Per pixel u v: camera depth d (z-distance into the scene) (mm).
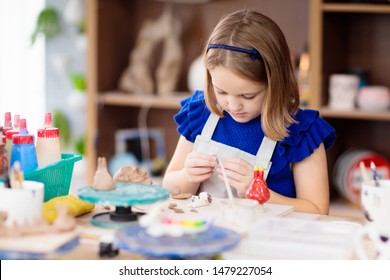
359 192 2738
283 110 1617
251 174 1542
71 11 3131
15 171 1210
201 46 3018
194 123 1801
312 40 2564
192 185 1728
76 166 3262
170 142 3234
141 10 3158
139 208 1392
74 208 1306
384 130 2877
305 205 1604
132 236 1085
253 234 1154
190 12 3088
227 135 1745
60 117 3303
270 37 1562
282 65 1591
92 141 2920
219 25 1593
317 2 2547
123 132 3100
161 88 2973
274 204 1476
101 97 2916
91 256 1113
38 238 1107
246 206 1313
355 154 2781
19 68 3490
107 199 1203
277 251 1133
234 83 1502
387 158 2881
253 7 2967
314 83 2578
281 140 1645
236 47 1502
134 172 1435
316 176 1679
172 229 1085
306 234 1167
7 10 3473
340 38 2811
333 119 2771
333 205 2748
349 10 2555
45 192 1409
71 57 3293
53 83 3352
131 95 2939
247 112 1589
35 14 3469
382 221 1209
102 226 1251
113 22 3006
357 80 2682
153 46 3008
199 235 1101
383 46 2811
